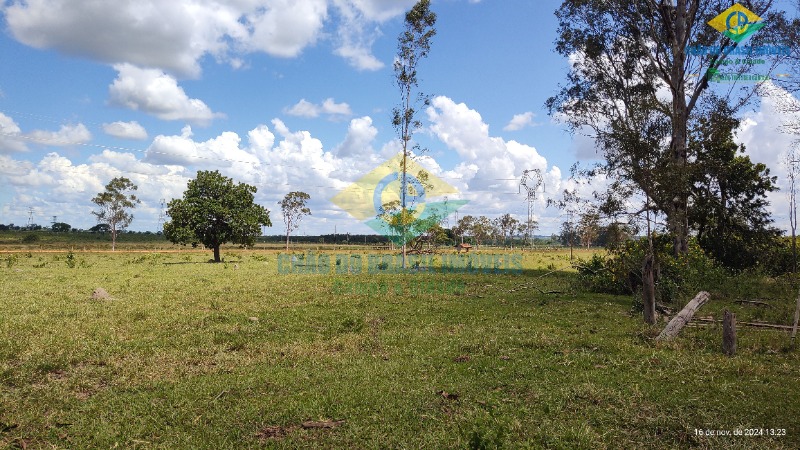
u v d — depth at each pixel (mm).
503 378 8141
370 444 5684
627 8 23281
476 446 5305
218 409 6770
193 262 44250
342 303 17547
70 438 5914
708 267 21375
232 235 45906
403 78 36344
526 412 6547
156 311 15281
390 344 11016
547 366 8820
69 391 7660
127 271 32562
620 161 14039
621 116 16984
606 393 7211
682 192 13828
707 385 7695
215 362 9516
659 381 7914
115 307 16000
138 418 6449
